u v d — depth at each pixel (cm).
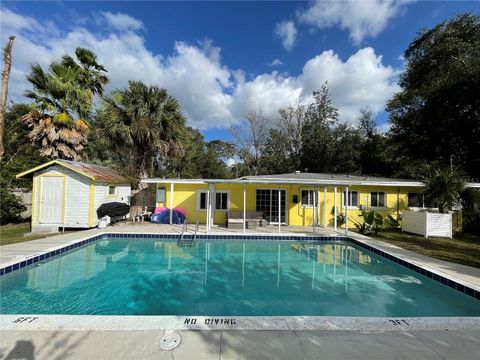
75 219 1141
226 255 896
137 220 1465
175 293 574
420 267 655
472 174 1703
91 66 1589
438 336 318
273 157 3002
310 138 2759
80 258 820
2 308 486
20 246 796
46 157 1450
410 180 1427
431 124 1719
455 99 1512
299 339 304
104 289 588
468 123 1589
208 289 600
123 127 1436
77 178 1151
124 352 273
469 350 290
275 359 266
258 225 1354
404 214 1250
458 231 1304
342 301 538
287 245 1048
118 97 1473
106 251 913
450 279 558
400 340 307
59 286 600
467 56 1564
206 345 288
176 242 1054
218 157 3716
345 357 272
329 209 1488
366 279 674
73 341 291
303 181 1170
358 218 1455
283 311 491
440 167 1225
